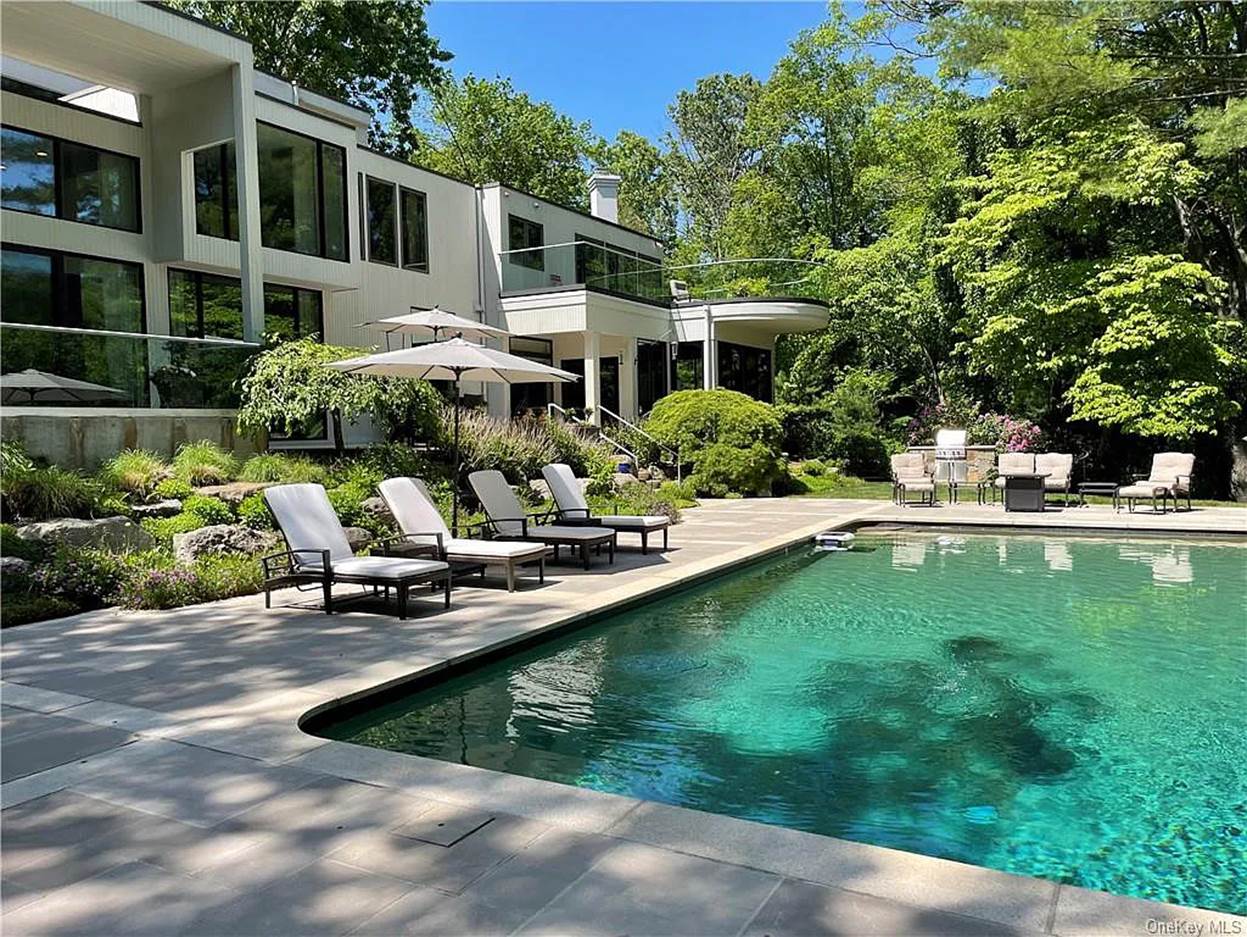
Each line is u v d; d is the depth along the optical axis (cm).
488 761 433
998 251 2022
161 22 1160
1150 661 617
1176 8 1566
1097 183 1642
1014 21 1535
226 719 427
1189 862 334
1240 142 1422
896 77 2473
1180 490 1417
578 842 289
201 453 1082
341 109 1795
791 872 266
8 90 1213
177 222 1353
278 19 2445
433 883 262
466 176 3500
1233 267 1812
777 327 2364
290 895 257
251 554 892
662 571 910
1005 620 753
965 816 371
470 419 1509
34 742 394
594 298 1897
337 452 1369
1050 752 444
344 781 346
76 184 1291
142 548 860
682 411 1873
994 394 2364
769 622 750
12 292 1210
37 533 783
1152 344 1616
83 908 252
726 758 437
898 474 1683
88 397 1036
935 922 235
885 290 2562
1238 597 844
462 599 763
